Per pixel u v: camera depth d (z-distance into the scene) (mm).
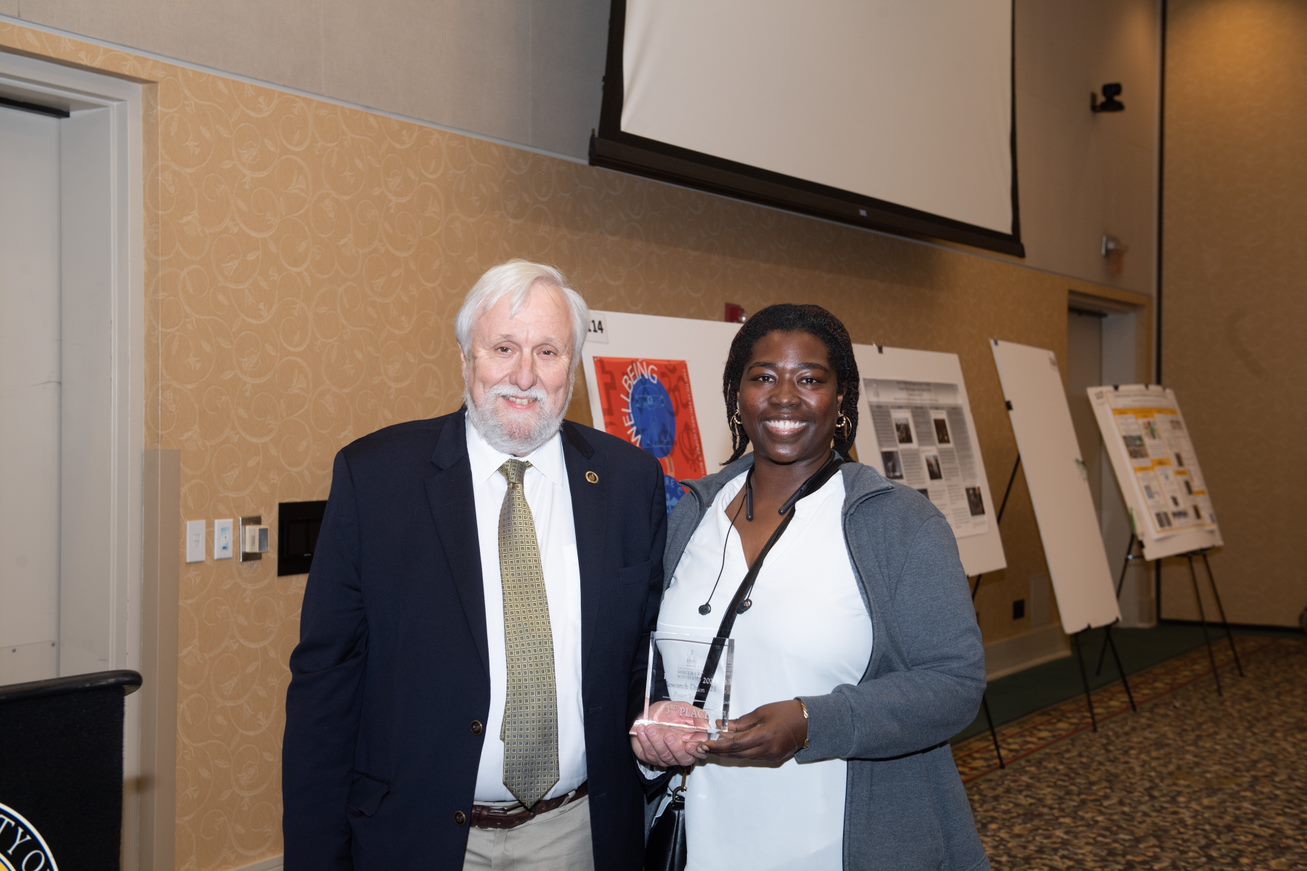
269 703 2889
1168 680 5930
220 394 2781
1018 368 4965
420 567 1463
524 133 3576
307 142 2973
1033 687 5750
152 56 2662
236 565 2820
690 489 1723
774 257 4621
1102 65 7258
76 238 2740
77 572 2742
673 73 3623
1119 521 7785
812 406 1525
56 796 1050
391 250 3180
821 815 1441
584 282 3777
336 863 1433
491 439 1500
